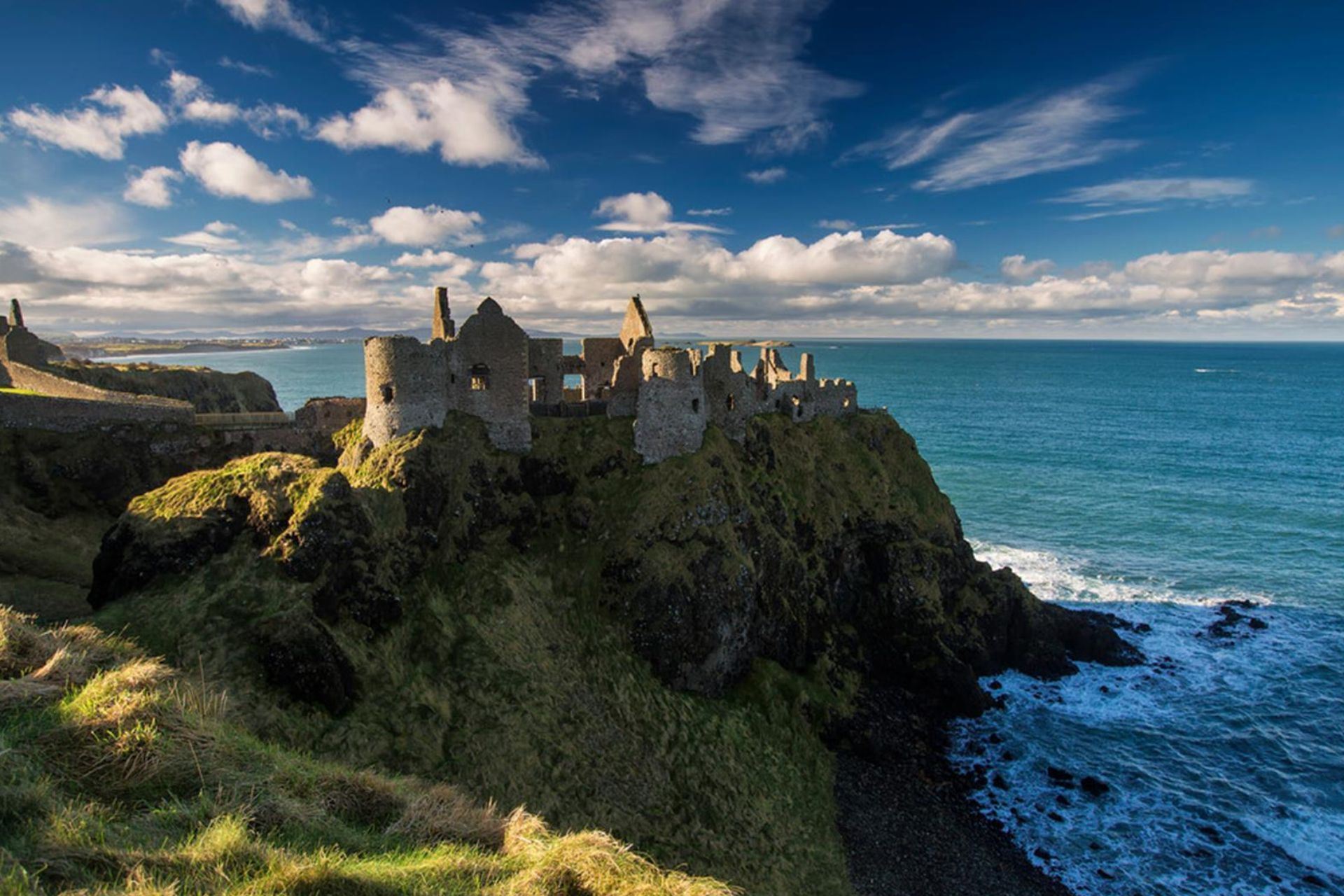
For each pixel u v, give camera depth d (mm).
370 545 40219
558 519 50812
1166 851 40812
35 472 48969
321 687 32812
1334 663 59812
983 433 166750
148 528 38406
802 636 54219
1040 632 60438
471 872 16000
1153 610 70188
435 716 35562
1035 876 39156
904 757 48438
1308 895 37844
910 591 58938
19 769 14094
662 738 41531
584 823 34312
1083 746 49875
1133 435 164500
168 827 14508
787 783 43125
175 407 56656
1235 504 103625
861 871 38375
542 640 43188
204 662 32094
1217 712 53469
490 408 51938
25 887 10766
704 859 35750
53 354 81750
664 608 46594
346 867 14547
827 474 64125
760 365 67500
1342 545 86250
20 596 38906
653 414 53500
